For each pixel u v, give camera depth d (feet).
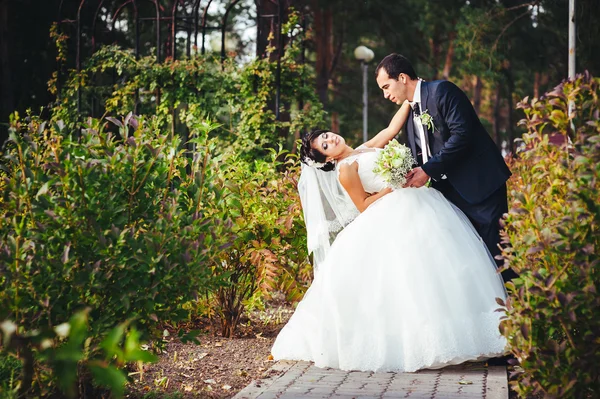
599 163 11.05
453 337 15.67
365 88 79.10
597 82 11.99
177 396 14.08
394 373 15.84
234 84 37.70
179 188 14.30
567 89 12.09
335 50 98.48
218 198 15.08
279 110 37.40
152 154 13.16
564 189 11.97
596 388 11.53
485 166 17.69
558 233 11.19
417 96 18.07
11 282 11.39
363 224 17.21
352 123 104.78
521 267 11.69
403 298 16.15
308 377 15.55
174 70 37.17
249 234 19.31
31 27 55.26
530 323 11.21
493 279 16.69
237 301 20.92
